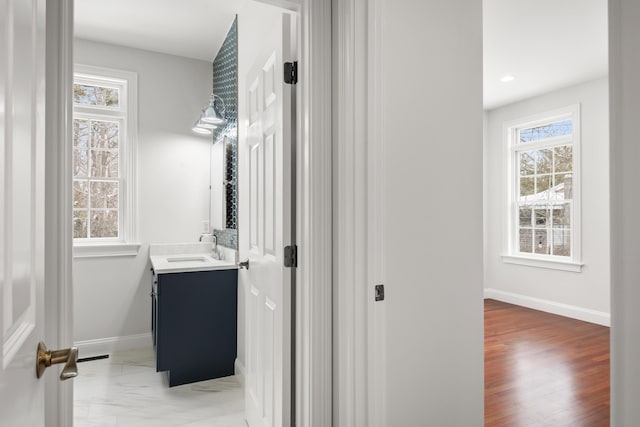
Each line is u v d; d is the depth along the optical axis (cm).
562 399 247
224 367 276
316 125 134
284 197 145
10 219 51
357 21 127
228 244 306
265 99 174
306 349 137
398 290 137
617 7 56
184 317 264
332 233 137
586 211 418
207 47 345
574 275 429
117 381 270
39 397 66
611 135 57
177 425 214
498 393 255
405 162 138
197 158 370
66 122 97
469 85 154
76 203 333
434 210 145
